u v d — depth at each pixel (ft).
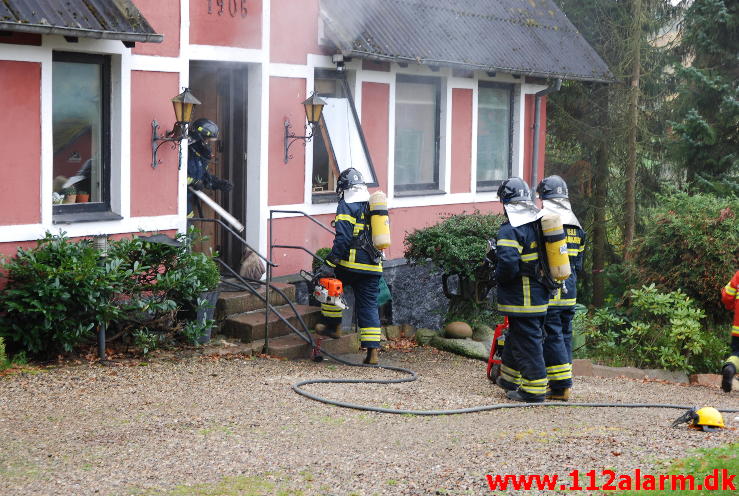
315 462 17.37
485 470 16.61
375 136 37.91
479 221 34.68
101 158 28.60
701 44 52.85
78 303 25.14
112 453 17.70
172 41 29.78
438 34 39.24
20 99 25.80
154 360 26.48
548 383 25.40
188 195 31.99
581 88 56.65
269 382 24.68
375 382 26.02
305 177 34.99
